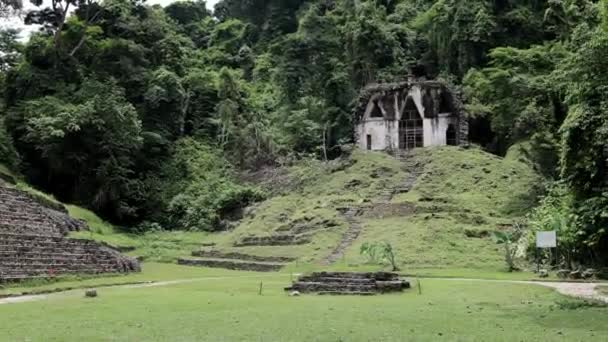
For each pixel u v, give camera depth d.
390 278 18.75
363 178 41.12
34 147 42.97
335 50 60.16
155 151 49.28
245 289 19.14
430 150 44.88
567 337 9.56
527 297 15.98
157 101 50.09
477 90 49.75
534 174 37.66
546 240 23.98
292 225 35.91
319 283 18.30
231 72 58.00
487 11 57.47
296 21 77.19
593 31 25.81
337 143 53.53
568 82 27.61
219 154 51.25
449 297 16.17
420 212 33.84
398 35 63.47
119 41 51.31
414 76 57.50
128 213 42.97
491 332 10.12
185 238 39.53
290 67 58.59
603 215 23.19
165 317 12.09
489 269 25.83
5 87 47.06
